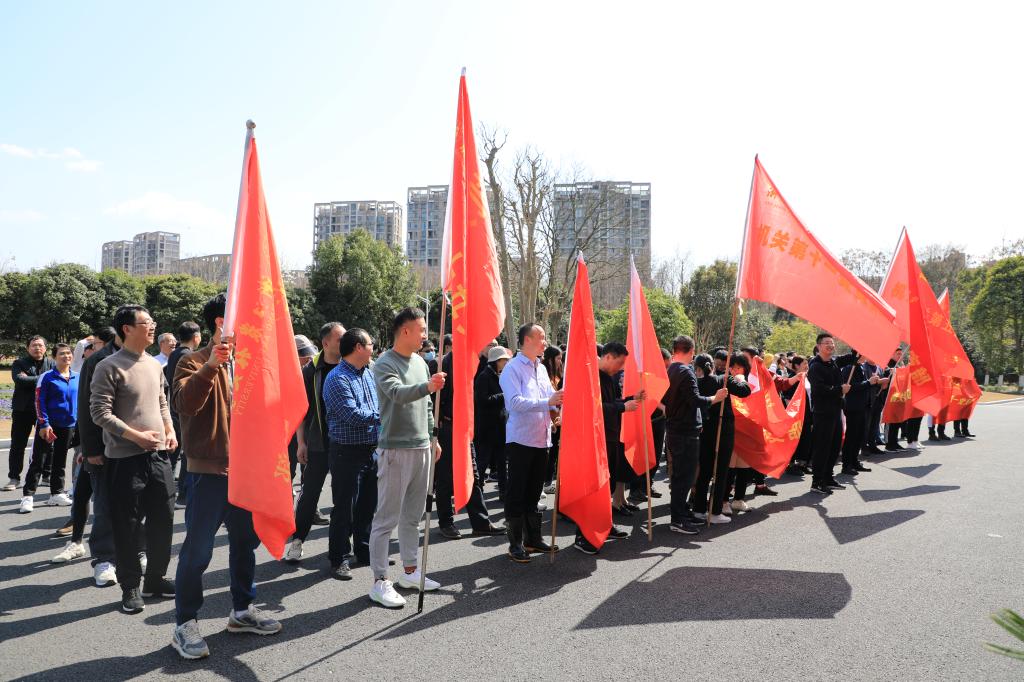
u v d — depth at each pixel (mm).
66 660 3582
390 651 3723
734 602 4523
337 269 43688
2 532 6234
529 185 32656
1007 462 11016
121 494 4207
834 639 3910
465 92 4805
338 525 5020
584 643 3838
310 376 5535
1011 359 43969
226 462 3852
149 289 39844
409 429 4539
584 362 5453
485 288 4809
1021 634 1871
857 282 6605
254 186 3969
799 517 7133
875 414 12070
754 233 6645
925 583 4926
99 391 4137
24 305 36625
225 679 3373
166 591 4562
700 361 8070
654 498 8367
